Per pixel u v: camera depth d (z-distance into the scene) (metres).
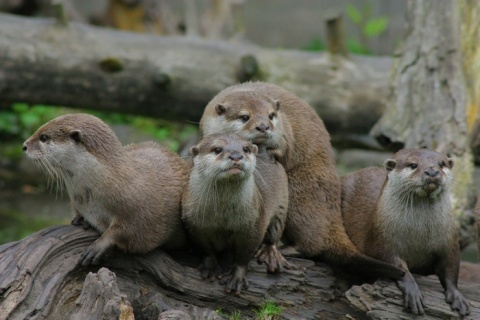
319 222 10.90
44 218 19.45
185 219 9.83
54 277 9.27
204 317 9.83
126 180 9.56
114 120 24.58
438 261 10.01
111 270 9.90
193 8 28.22
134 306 9.84
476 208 11.41
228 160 9.27
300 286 10.44
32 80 17.80
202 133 11.62
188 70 18.28
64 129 9.53
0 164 22.81
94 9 32.47
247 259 10.05
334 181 11.28
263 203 10.01
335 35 18.69
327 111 18.64
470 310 9.53
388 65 19.09
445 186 9.59
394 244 9.95
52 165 9.55
